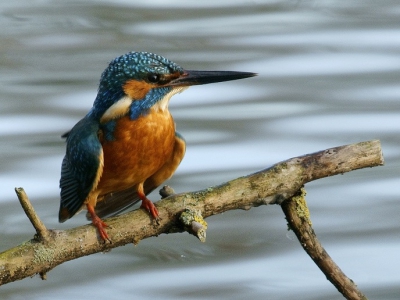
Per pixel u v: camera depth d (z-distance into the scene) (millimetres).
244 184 7828
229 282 12484
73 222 13938
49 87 18844
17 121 17250
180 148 9305
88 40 21266
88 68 19750
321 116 17500
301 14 23141
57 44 20953
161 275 12750
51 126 17031
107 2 23734
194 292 12312
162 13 23188
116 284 12531
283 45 20984
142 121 8945
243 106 18016
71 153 9016
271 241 13531
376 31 21750
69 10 23094
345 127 17016
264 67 19766
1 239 13477
